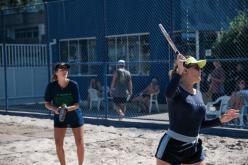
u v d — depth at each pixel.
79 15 22.09
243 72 14.79
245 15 15.77
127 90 15.30
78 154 8.37
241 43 15.39
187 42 18.23
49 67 17.11
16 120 16.86
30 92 24.02
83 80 21.86
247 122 12.90
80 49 22.31
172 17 14.00
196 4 18.44
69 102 8.16
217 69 14.65
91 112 17.61
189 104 5.36
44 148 11.34
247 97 12.91
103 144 11.59
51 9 23.28
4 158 10.29
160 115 16.41
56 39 23.23
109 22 20.92
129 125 14.65
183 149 5.43
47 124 15.69
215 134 12.63
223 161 9.52
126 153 10.51
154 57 19.23
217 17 18.33
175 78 5.33
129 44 20.38
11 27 32.59
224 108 13.55
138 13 19.83
